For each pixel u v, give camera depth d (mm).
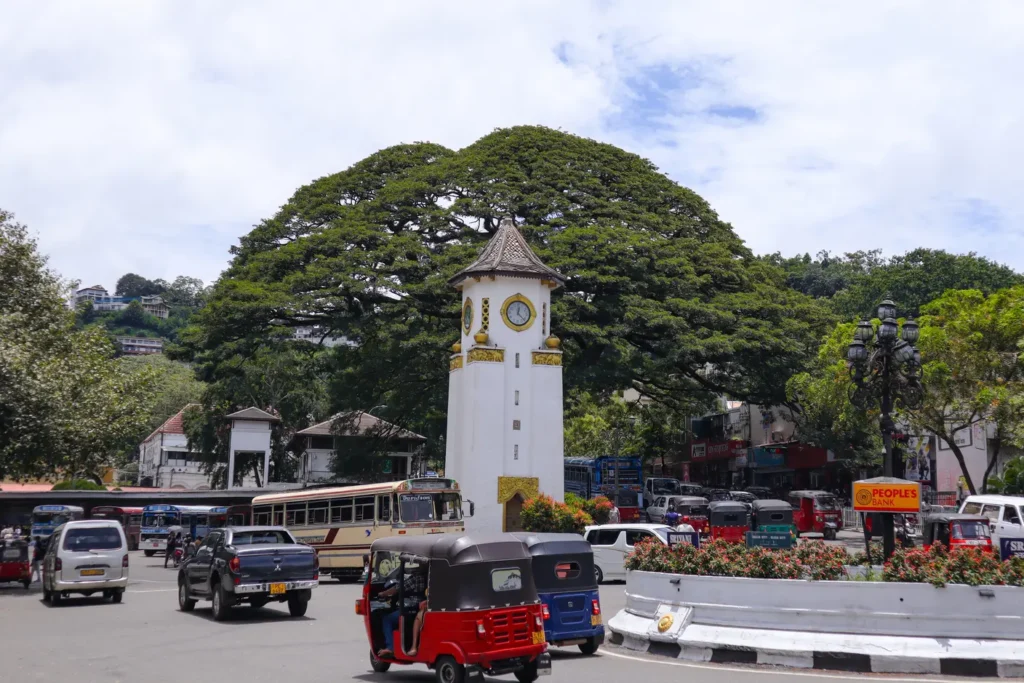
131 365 93062
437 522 29969
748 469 66000
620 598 23891
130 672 14016
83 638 17766
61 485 56812
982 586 13891
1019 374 36156
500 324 37750
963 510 30422
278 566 20469
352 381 50031
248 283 47562
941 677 13398
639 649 16172
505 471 36469
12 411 31016
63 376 36094
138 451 98312
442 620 12273
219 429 66312
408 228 50219
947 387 35875
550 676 13500
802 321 51688
